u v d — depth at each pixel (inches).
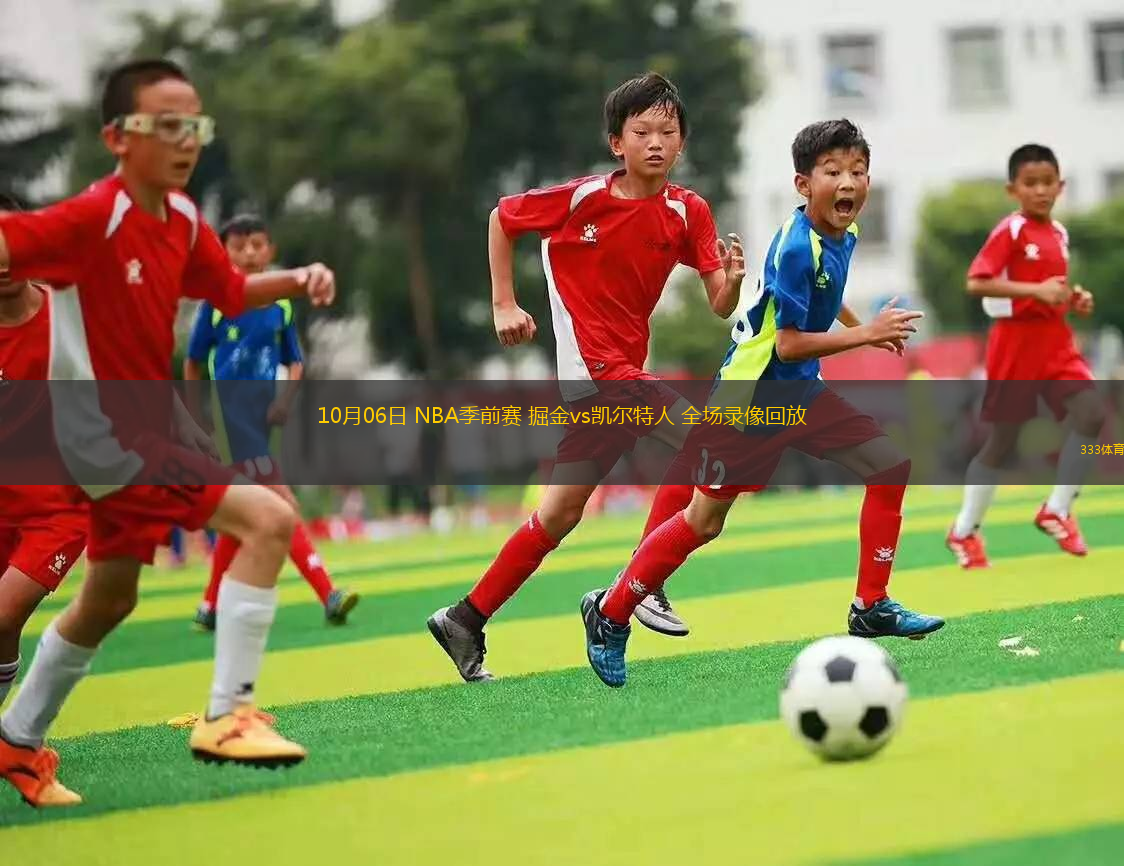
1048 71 2479.1
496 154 1771.7
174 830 265.0
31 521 343.3
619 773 274.8
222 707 275.0
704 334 1936.5
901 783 250.5
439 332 1910.7
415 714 355.3
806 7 2476.6
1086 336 2082.9
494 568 394.6
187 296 295.4
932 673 337.1
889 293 2485.2
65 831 271.1
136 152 271.1
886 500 366.6
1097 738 267.1
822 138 356.2
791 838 228.2
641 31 1797.5
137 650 565.0
